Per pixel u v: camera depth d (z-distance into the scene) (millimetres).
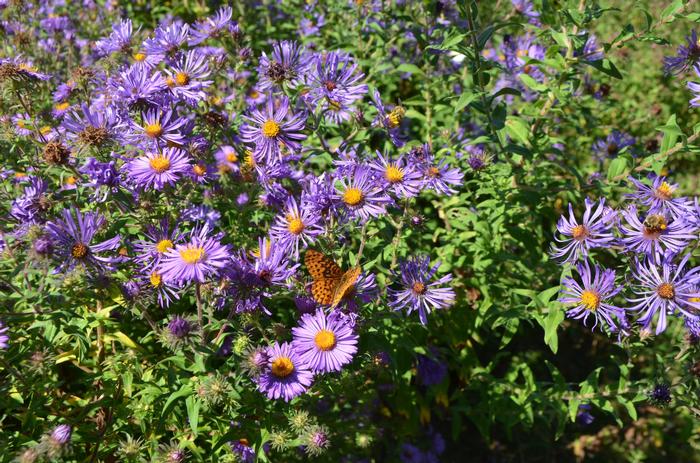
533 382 812
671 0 1221
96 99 800
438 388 847
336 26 1001
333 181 705
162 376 691
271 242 688
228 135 757
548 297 725
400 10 937
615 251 779
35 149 747
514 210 829
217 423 688
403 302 714
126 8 1076
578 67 883
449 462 904
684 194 991
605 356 958
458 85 950
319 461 770
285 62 741
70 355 691
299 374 653
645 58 1189
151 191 693
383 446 869
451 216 852
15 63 736
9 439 667
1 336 638
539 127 842
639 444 911
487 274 834
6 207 704
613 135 921
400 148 777
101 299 680
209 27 799
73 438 671
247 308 661
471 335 901
